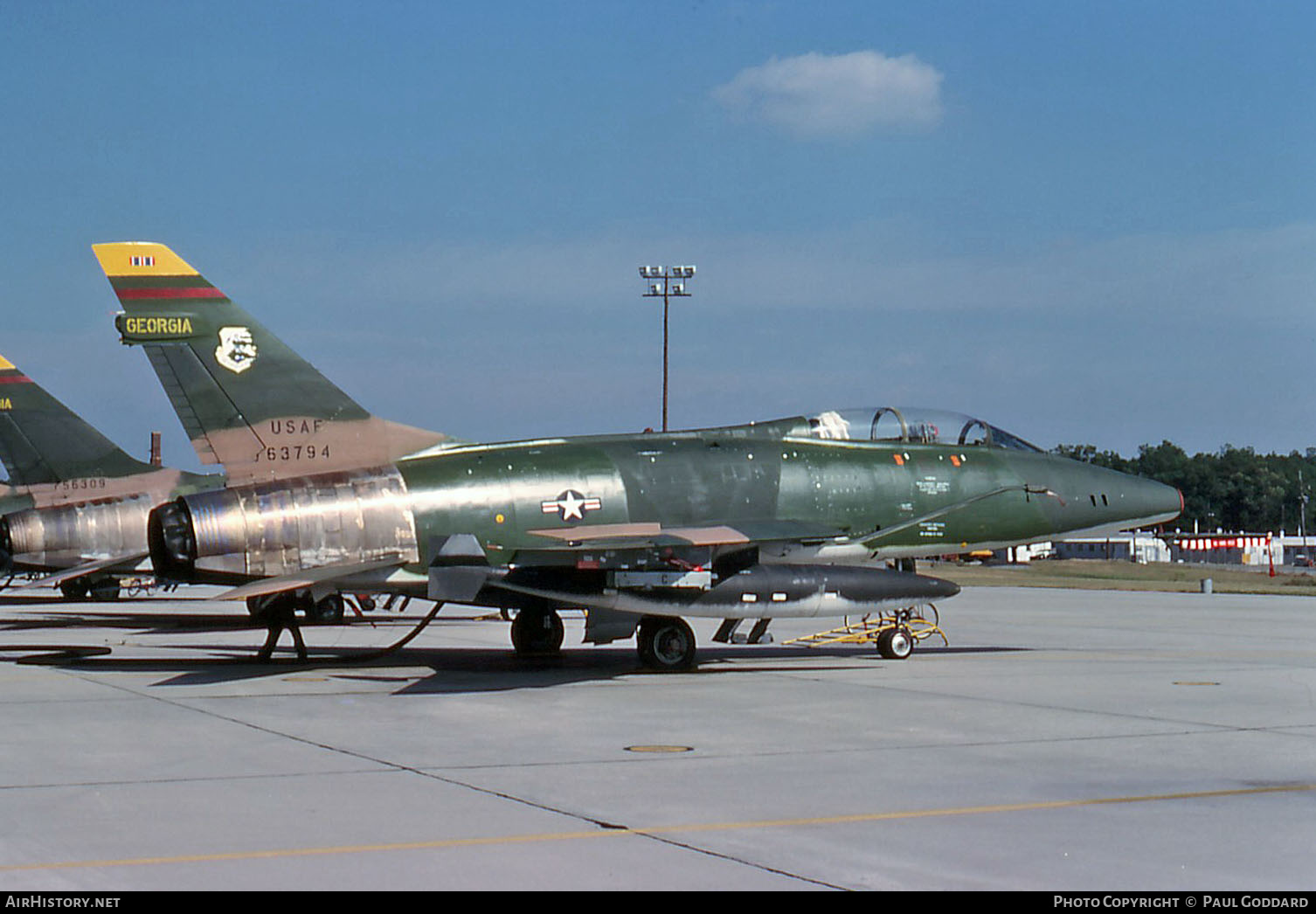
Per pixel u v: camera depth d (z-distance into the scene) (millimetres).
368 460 18031
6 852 7340
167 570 16734
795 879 6820
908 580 18344
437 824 8039
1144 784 9391
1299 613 31891
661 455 19078
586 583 16703
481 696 14633
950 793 9031
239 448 17500
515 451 18547
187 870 6945
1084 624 27547
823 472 19875
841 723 12484
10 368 31234
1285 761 10352
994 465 21062
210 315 17516
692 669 17609
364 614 30469
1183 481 172750
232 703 14094
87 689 15438
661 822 8102
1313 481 187875
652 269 54062
